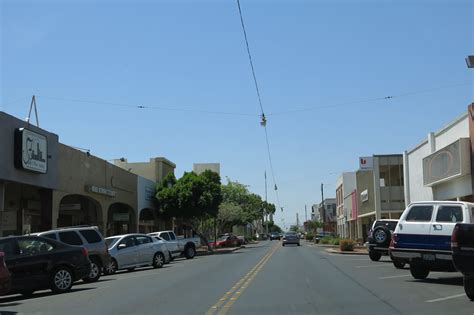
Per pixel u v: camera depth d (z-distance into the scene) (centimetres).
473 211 1564
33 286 1564
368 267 2231
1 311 1229
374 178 4978
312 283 1630
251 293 1409
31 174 2544
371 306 1151
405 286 1498
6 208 2809
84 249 1725
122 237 2528
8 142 2350
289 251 4200
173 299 1336
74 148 3131
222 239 6162
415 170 3731
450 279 1673
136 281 1881
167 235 3319
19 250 1559
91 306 1269
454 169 2761
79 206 3294
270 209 15638
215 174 5394
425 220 1573
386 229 2611
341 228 8219
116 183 3847
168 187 4850
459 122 2833
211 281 1766
